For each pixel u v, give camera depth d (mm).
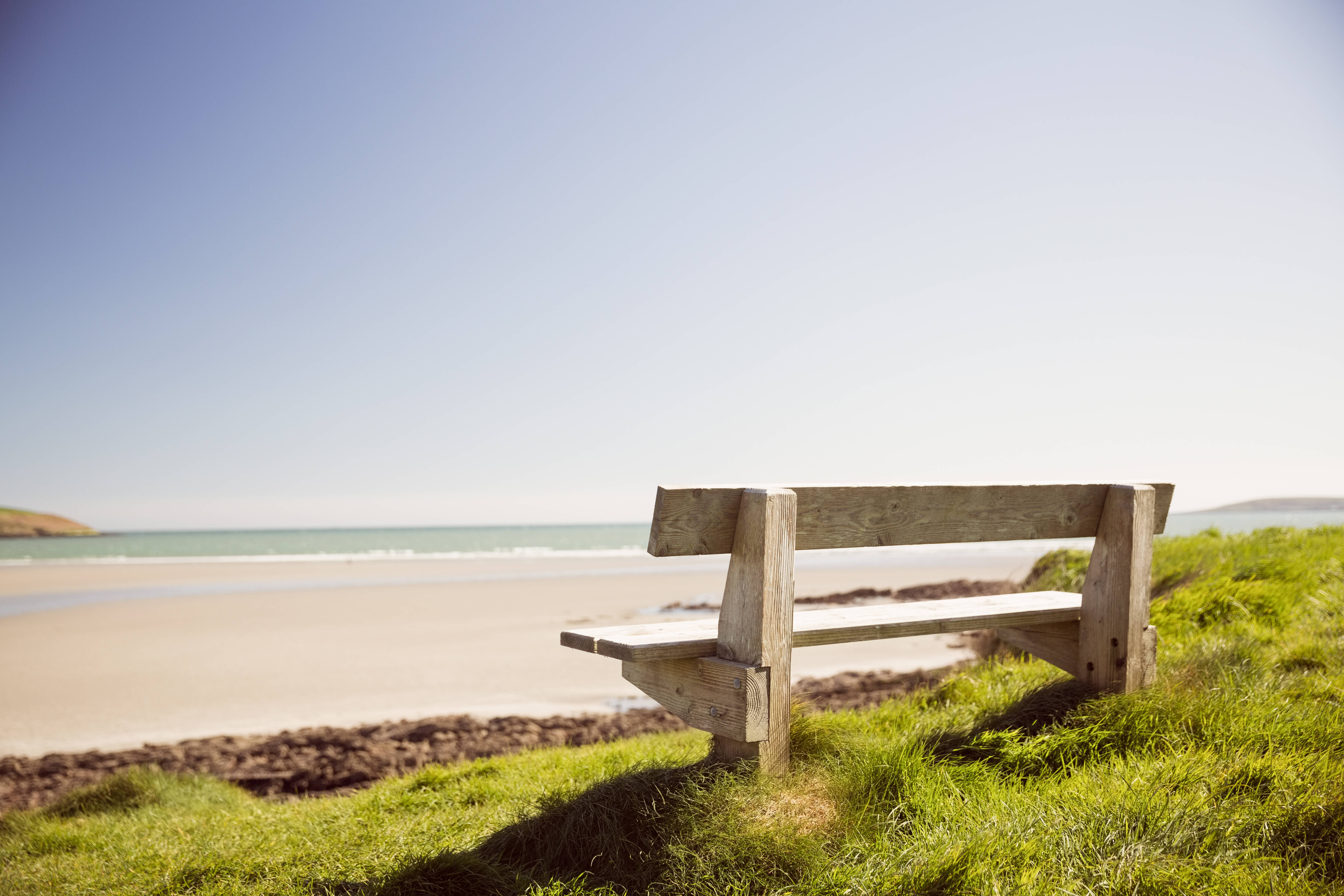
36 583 25219
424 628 14688
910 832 2594
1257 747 2932
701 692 3066
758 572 2867
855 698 7340
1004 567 29484
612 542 90938
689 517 2855
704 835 2555
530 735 7102
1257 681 3838
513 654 12023
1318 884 2041
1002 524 3537
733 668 2875
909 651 10711
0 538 106688
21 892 3416
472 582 24375
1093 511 3787
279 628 14820
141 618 16453
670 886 2443
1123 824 2404
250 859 3264
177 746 7133
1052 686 3816
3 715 8734
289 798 5871
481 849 2994
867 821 2637
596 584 23438
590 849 2783
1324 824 2332
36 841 4547
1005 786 2939
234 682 10273
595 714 8102
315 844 3445
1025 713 3652
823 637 3139
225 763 6637
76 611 17641
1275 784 2588
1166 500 3883
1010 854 2297
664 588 22234
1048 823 2492
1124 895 2074
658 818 2762
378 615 16672
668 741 5738
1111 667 3688
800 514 3008
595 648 3061
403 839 3322
